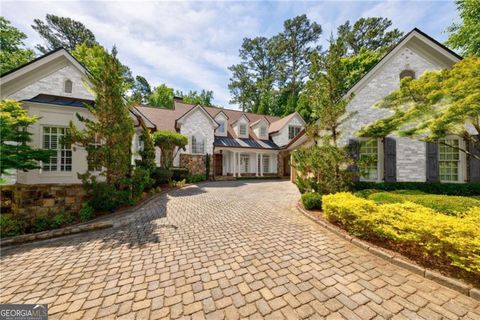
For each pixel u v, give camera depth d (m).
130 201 7.28
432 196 5.63
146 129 10.82
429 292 2.60
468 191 7.11
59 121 6.96
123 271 3.21
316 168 6.91
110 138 6.79
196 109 17.28
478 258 2.55
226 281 2.89
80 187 6.50
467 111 5.04
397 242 3.73
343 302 2.42
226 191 11.30
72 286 2.84
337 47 6.75
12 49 12.67
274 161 21.69
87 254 3.84
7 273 3.21
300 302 2.43
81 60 13.09
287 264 3.35
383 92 8.62
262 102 32.31
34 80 8.65
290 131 21.31
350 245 4.10
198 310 2.33
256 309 2.32
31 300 2.54
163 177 12.00
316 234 4.73
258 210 7.10
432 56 8.38
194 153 17.05
